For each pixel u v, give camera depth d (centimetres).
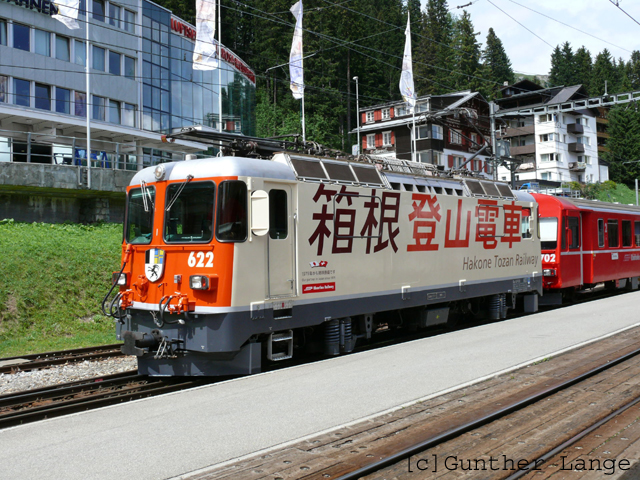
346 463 487
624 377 802
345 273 1014
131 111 2981
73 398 834
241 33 5734
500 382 778
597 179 6869
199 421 616
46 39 2619
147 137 2936
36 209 1956
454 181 1350
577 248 1850
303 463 489
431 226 1226
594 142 6869
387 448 524
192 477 462
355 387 754
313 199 958
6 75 2464
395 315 1247
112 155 2672
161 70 3172
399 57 6650
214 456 509
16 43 2506
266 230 841
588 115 6769
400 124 4725
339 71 5559
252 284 850
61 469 484
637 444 543
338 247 1002
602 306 1603
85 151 2447
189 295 840
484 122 4891
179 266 856
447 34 7944
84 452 524
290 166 941
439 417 621
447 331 1355
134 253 919
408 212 1165
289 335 927
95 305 1522
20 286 1438
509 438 561
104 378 956
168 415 642
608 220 2048
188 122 3359
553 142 6278
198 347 830
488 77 7100
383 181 1119
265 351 954
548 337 1114
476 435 571
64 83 2683
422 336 1289
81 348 1217
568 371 830
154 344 866
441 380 786
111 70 2889
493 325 1312
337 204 1002
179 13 4650
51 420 635
